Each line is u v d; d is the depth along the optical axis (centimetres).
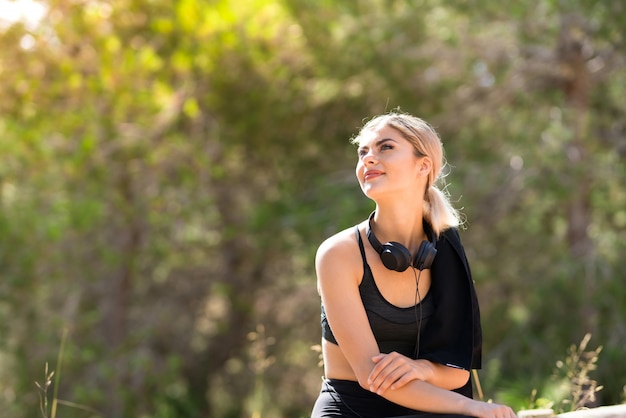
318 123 1547
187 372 1708
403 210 337
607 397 996
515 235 1297
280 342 1605
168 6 1302
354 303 323
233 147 1532
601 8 1167
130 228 1431
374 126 343
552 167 1184
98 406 1338
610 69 1213
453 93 1330
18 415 1277
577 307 1153
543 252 1273
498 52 1259
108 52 1266
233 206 1578
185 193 1385
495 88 1286
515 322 1190
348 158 1530
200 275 1694
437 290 335
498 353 1143
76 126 1276
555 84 1273
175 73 1350
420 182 340
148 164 1300
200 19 1304
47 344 1312
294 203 1464
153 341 1585
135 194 1358
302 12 1375
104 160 1280
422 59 1279
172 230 1504
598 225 1272
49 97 1277
